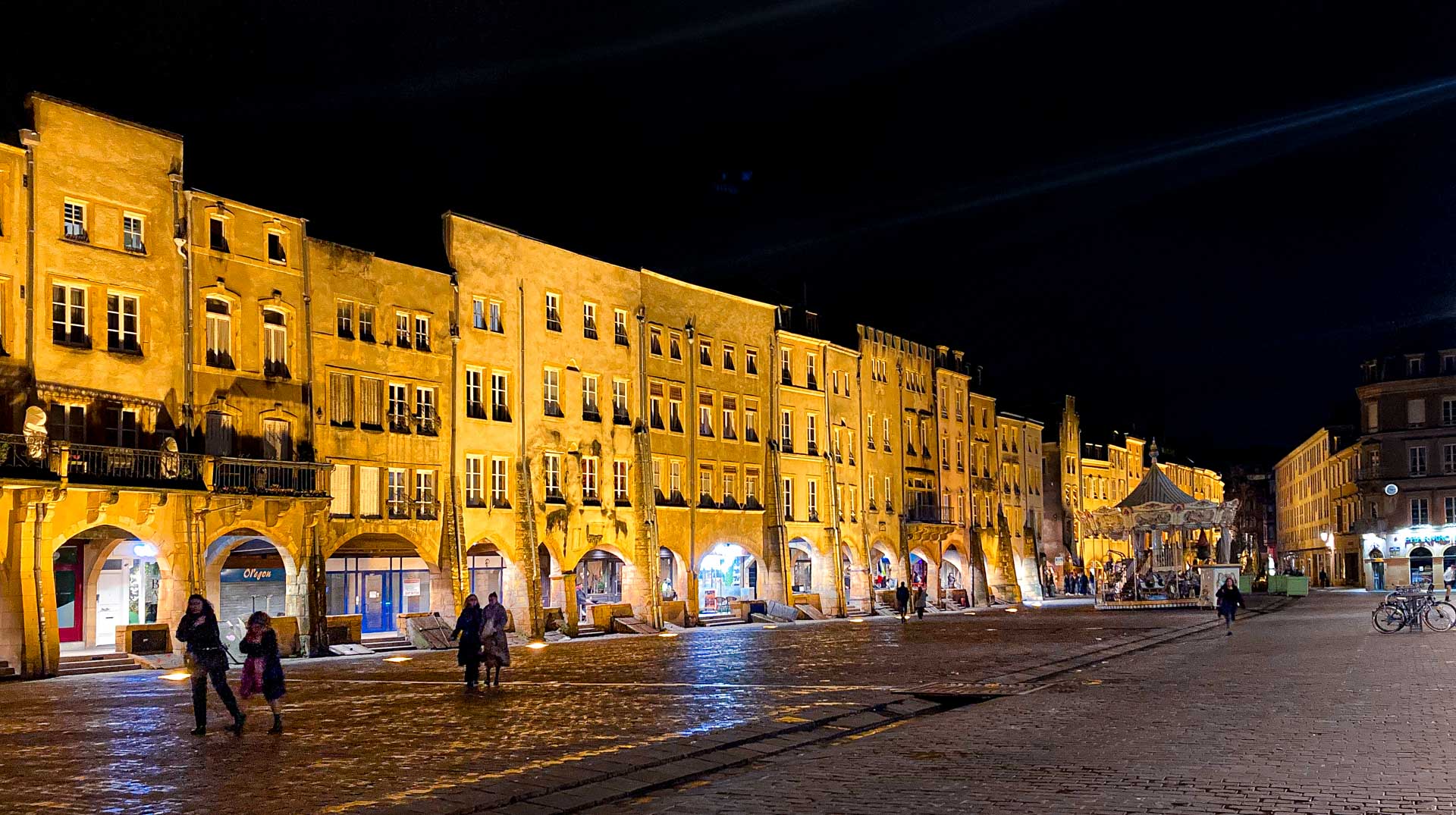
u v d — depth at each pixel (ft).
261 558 141.59
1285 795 39.52
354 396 145.69
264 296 135.95
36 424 107.14
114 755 54.90
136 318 123.13
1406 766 44.29
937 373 286.66
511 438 166.61
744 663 106.52
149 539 120.47
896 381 266.57
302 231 141.18
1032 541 333.83
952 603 270.46
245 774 48.91
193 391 127.03
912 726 60.54
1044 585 354.95
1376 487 323.16
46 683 100.27
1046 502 374.63
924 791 42.22
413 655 131.85
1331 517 404.77
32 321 113.19
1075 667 94.48
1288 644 112.98
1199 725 56.75
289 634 130.11
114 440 119.24
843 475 239.30
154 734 62.44
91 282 118.83
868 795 41.96
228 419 130.72
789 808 40.32
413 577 158.51
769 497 217.36
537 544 166.09
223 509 126.41
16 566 107.45
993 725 59.62
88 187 119.55
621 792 44.45
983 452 312.29
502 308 168.35
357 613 150.20
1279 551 567.18
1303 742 50.34
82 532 123.13
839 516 236.63
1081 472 392.27
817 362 236.84
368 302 148.66
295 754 54.03
